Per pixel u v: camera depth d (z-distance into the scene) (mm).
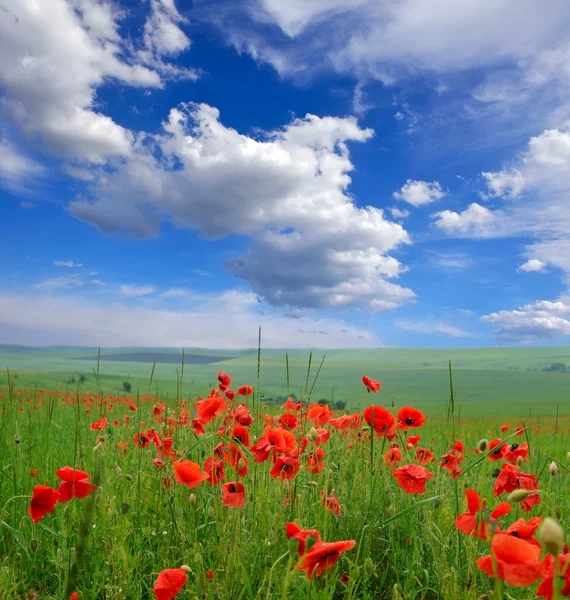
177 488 4047
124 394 11812
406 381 121000
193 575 2986
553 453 7309
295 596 2695
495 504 3793
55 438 6727
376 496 3803
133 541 3463
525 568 1531
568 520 3455
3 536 3510
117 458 4582
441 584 2818
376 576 3182
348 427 5016
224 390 4797
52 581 3232
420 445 6930
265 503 3428
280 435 3172
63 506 3857
